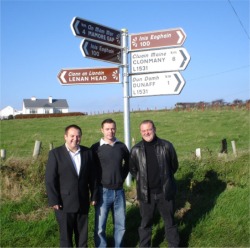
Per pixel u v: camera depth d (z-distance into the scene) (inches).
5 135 962.7
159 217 267.4
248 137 831.1
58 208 211.2
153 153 229.8
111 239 244.5
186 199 297.4
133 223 260.2
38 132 1025.5
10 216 255.8
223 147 413.1
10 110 3971.5
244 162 352.5
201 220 264.5
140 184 229.8
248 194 300.2
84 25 278.4
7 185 285.4
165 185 227.6
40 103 3801.7
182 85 291.1
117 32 308.3
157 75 301.6
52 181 212.1
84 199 217.9
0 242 231.3
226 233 251.4
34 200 273.4
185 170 328.5
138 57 309.4
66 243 213.6
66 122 1299.2
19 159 316.5
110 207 231.0
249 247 236.4
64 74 313.9
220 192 312.7
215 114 1338.6
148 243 231.6
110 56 300.4
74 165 216.1
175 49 295.0
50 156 216.7
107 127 226.7
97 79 309.6
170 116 1341.0
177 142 761.6
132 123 1149.1
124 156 232.5
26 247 229.9
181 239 246.4
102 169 226.2
